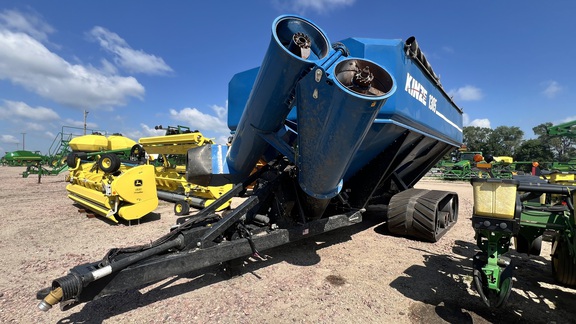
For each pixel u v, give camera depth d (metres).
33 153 34.66
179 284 3.22
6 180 16.03
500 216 2.41
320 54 2.91
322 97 2.58
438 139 5.84
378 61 3.57
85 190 6.62
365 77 2.38
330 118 2.60
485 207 2.47
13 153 33.78
